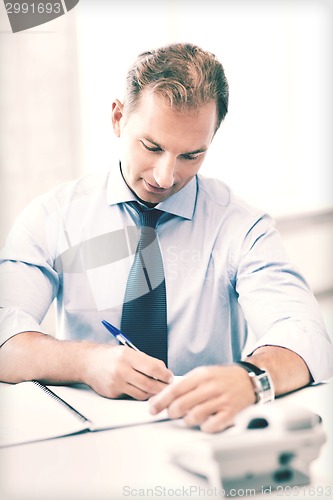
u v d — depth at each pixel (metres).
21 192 2.21
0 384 1.11
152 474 0.74
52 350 1.10
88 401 1.00
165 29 2.63
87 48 2.38
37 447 0.82
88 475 0.74
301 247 3.04
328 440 0.82
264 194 3.14
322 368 1.08
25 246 1.37
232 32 2.91
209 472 0.71
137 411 0.95
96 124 2.41
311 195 3.21
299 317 1.18
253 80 3.03
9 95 2.15
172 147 1.14
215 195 1.44
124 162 1.30
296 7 3.03
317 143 3.21
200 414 0.88
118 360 1.02
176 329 1.37
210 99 1.13
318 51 3.11
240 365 0.97
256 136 3.09
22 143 2.20
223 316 1.39
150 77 1.15
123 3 2.47
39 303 1.34
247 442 0.72
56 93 2.27
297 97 3.15
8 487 0.70
